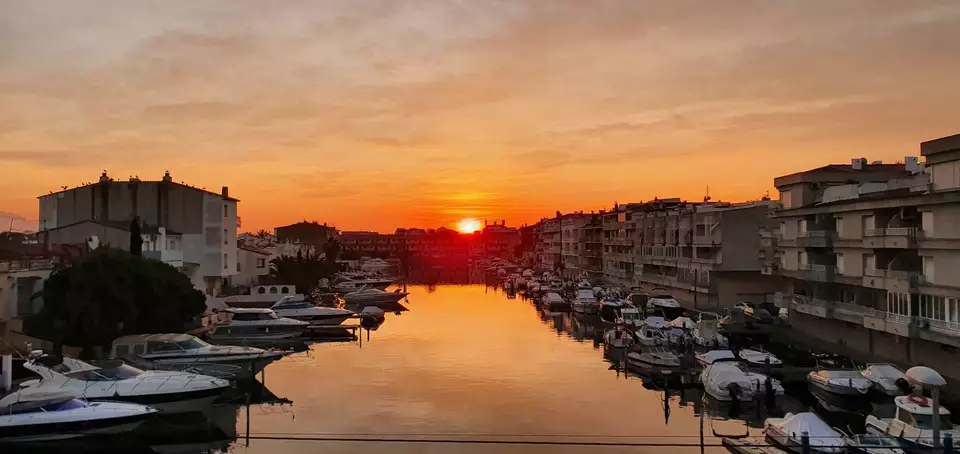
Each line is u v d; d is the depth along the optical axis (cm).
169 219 7456
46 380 3328
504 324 7762
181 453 3081
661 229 9744
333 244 16712
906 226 4412
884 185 5197
